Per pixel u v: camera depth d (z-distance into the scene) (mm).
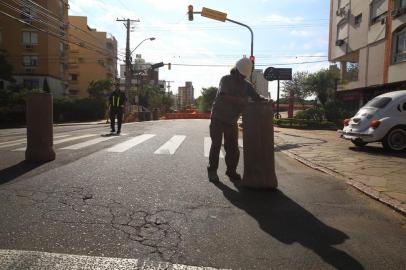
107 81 65562
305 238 3742
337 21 30875
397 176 6773
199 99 96312
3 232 3613
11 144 9867
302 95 41969
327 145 12242
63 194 4875
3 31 50719
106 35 82125
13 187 5141
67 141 10594
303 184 6148
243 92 6168
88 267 2977
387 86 23188
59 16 54281
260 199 5090
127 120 35875
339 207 4867
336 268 3117
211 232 3807
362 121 11234
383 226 4180
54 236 3549
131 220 4043
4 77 43844
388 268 3145
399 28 21406
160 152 8688
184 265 3076
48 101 7102
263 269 3059
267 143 5617
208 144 10656
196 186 5605
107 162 7109
